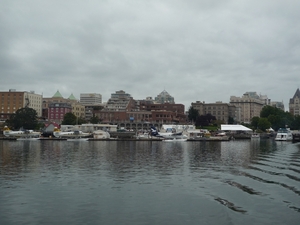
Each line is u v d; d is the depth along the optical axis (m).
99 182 42.97
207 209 31.61
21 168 54.25
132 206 32.50
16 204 32.75
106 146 112.75
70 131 180.50
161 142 147.25
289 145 123.38
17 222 27.89
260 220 28.75
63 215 29.70
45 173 49.34
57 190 38.44
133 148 103.25
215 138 167.00
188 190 38.84
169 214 30.22
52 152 85.06
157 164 60.56
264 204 33.19
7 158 69.38
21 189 38.66
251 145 123.62
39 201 33.84
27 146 109.38
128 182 43.12
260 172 51.31
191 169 54.31
